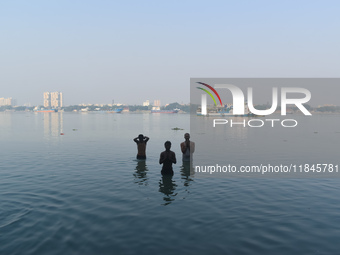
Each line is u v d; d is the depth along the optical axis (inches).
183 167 605.0
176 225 279.6
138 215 307.3
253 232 262.5
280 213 315.3
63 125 2645.2
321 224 282.2
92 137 1387.8
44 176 511.8
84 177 504.7
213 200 365.7
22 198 369.7
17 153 821.9
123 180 480.4
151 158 727.7
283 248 231.0
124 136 1444.4
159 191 410.3
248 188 428.8
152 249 228.2
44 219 293.4
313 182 469.4
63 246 233.6
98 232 262.1
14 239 246.1
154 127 2365.9
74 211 319.3
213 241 243.6
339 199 370.9
